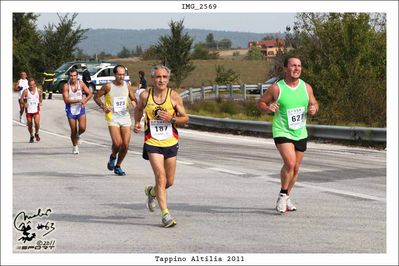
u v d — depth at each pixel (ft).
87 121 163.02
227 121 134.31
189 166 83.25
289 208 56.65
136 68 369.09
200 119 143.54
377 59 142.51
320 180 71.77
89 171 80.94
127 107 77.25
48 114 180.55
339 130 108.68
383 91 129.59
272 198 62.44
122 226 51.90
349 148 103.09
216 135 129.08
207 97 207.92
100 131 138.51
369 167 81.56
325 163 85.20
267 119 152.35
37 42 305.53
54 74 244.63
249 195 63.93
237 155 95.04
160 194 51.39
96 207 59.00
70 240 48.01
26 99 117.29
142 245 46.37
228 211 56.85
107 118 77.56
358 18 142.72
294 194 63.87
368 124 126.00
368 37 141.90
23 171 81.00
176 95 52.34
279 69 191.83
